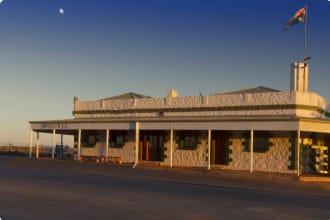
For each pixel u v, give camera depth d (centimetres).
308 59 3234
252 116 2916
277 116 2808
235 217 1377
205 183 2523
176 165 3378
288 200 1862
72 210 1418
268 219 1365
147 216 1348
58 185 2142
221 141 3203
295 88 3206
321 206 1705
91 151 3866
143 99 3638
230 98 3222
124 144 3675
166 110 3500
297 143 2667
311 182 2525
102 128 3466
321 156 3116
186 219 1323
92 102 3938
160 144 3503
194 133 3312
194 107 3369
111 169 3134
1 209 1412
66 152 5725
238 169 3098
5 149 7269
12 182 2230
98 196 1761
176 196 1834
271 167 2980
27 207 1457
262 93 3100
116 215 1348
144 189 2067
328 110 3312
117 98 3944
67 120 3691
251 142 2798
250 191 2198
